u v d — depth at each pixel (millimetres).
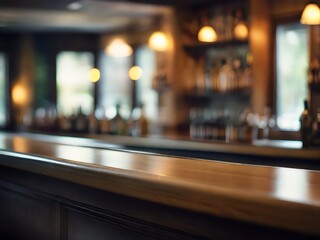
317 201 986
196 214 1443
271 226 1037
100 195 1855
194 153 4105
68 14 6281
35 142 2932
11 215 2533
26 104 8273
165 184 1306
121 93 7832
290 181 1309
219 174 1441
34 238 2322
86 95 8367
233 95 5164
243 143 3766
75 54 8289
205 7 5465
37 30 7922
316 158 3287
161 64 6059
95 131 5422
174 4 5398
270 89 4621
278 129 4504
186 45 5594
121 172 1486
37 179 2262
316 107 4043
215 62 5336
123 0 5078
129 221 1717
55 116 6789
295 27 4570
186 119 5711
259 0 4574
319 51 4152
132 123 5184
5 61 8336
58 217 2129
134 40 7262
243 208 1091
